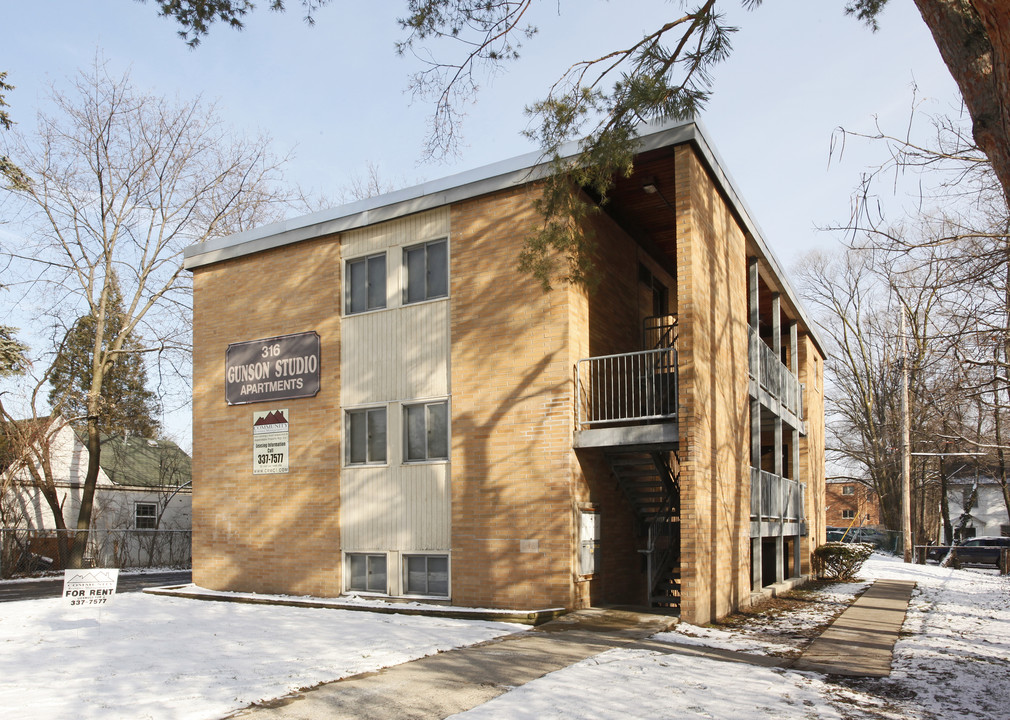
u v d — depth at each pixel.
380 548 14.84
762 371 17.97
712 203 13.84
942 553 39.31
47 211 26.61
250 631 11.43
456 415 14.15
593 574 13.46
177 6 9.39
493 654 9.54
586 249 11.27
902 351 20.77
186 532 33.69
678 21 8.74
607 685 7.89
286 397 16.53
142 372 35.03
